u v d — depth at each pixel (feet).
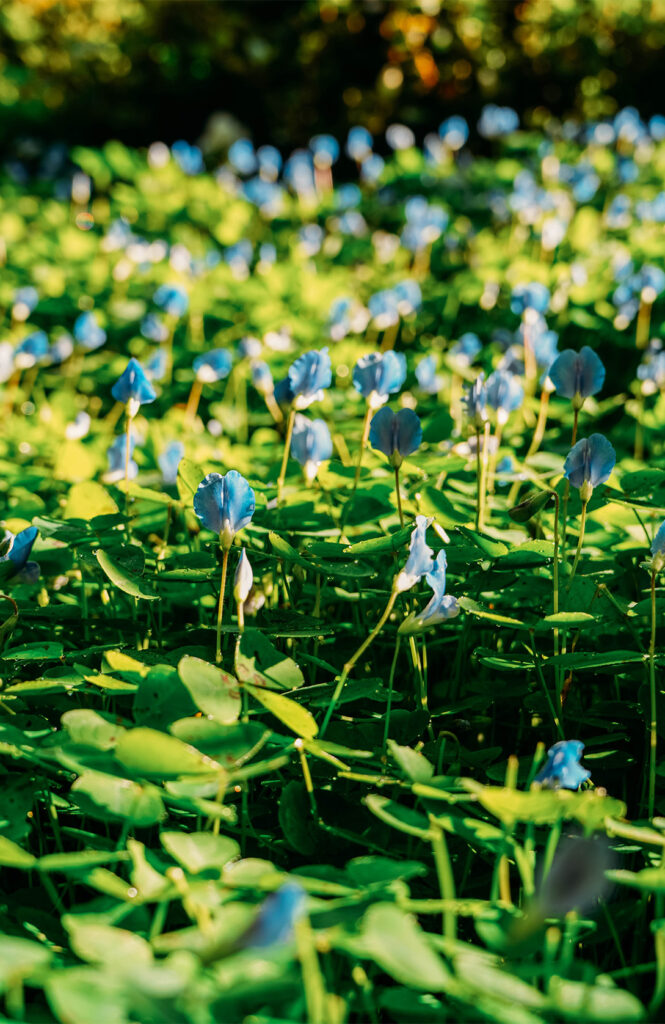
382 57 7.86
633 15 7.50
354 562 2.45
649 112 7.70
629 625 2.33
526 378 3.02
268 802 2.27
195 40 8.43
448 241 4.99
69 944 2.06
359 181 7.79
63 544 2.49
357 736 2.25
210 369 3.05
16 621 2.29
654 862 2.15
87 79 8.71
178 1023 1.82
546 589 2.37
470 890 2.18
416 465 2.55
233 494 2.19
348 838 2.11
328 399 3.28
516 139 6.67
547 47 7.57
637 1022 1.88
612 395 3.99
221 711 2.10
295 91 8.13
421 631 2.19
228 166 7.44
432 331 4.43
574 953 2.13
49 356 3.57
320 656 2.43
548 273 4.09
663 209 4.60
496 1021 1.90
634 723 2.35
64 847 2.24
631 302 3.56
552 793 1.97
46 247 5.19
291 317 3.84
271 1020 1.90
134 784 2.05
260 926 1.81
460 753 2.24
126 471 2.51
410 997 1.95
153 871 2.00
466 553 2.37
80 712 2.10
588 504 2.41
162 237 5.77
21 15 8.97
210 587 2.46
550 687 2.39
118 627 2.40
